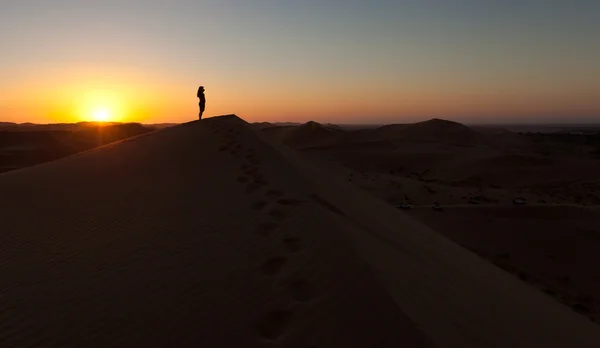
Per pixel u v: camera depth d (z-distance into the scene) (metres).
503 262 17.12
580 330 6.40
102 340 3.49
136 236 5.57
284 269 4.62
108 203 7.04
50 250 5.25
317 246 5.06
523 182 47.25
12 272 4.70
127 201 7.12
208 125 15.68
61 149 61.34
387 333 3.36
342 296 3.91
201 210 6.60
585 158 69.81
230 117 17.41
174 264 4.75
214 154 10.96
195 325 3.66
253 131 14.67
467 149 74.88
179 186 8.05
